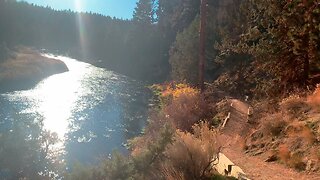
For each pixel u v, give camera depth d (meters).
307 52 16.06
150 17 94.81
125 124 27.53
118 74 79.00
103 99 40.00
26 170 6.50
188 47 42.69
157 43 84.62
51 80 58.34
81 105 35.41
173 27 69.38
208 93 26.06
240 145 13.02
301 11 15.36
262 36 19.41
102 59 114.94
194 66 41.66
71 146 20.92
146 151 8.90
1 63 62.12
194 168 9.05
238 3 36.94
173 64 48.38
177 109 20.36
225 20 39.38
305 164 9.13
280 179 8.68
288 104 12.97
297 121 11.45
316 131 10.05
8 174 6.36
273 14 17.47
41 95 40.94
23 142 6.50
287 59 17.62
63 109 32.81
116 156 8.21
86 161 17.95
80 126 26.48
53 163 7.03
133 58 92.25
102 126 26.72
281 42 17.58
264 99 19.02
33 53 96.31
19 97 38.59
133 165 8.35
